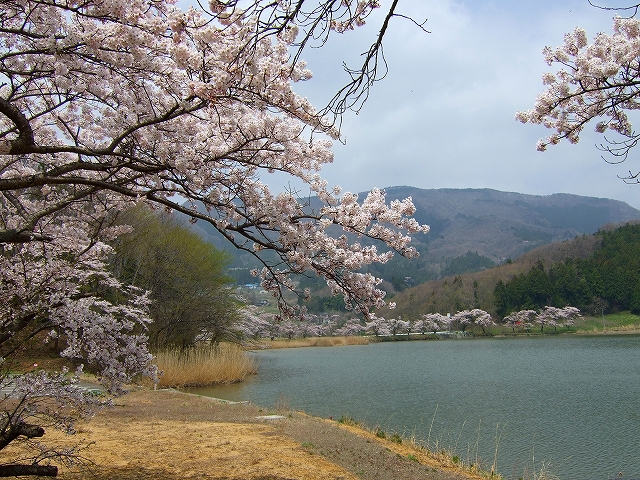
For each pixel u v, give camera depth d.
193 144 6.01
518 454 10.85
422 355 41.56
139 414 11.41
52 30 5.03
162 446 7.98
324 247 5.72
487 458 10.48
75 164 4.96
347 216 5.68
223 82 4.39
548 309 75.50
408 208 5.91
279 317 6.39
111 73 5.92
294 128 6.01
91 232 7.80
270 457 7.34
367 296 5.93
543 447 11.43
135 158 5.38
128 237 21.72
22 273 5.70
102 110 6.65
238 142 6.06
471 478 7.75
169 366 19.97
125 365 5.97
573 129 6.18
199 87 4.38
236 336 31.33
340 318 88.88
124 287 21.28
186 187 5.47
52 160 7.25
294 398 18.22
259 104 5.24
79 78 5.73
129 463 6.85
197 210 6.49
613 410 15.77
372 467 7.16
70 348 5.69
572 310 73.94
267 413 11.89
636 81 5.20
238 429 9.62
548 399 17.95
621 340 54.25
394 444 9.97
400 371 28.48
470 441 11.89
